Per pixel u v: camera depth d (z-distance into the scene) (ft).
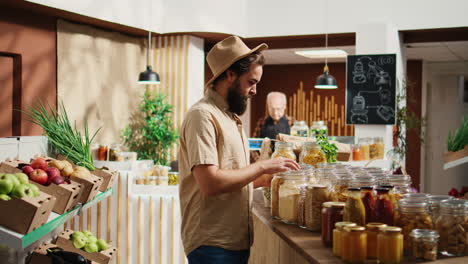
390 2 24.70
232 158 7.15
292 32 26.32
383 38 22.94
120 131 26.30
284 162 7.21
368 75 23.03
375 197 5.96
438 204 5.77
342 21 25.46
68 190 8.33
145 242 14.26
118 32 25.89
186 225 7.36
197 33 26.61
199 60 27.91
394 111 22.70
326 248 5.98
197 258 7.16
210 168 6.77
